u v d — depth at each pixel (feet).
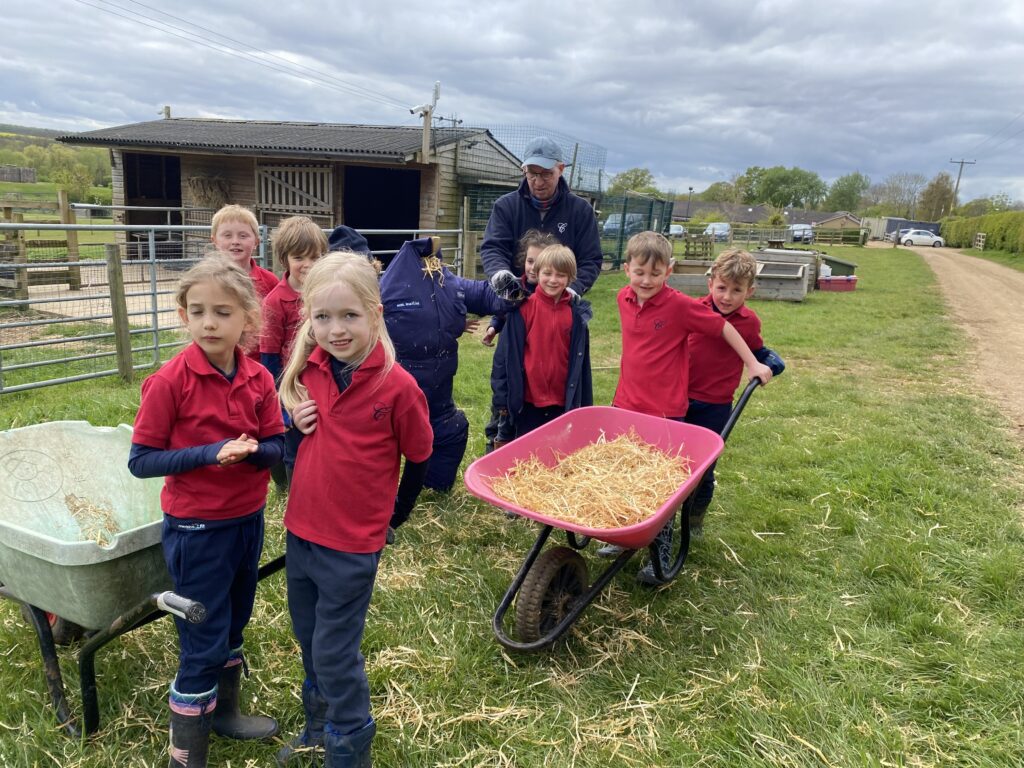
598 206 70.28
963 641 10.81
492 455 10.76
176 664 9.59
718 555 13.52
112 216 62.28
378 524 7.70
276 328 12.91
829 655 10.46
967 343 39.37
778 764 8.38
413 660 9.99
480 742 8.69
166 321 35.42
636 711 9.27
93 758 8.05
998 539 14.20
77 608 7.58
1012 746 8.73
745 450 19.51
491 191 54.90
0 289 41.70
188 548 7.45
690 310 12.68
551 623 10.62
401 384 7.65
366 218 70.64
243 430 7.76
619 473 11.36
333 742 7.43
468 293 14.11
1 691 8.93
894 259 126.93
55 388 22.98
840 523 14.93
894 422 22.57
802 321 45.19
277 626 10.47
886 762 8.43
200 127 66.33
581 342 14.07
